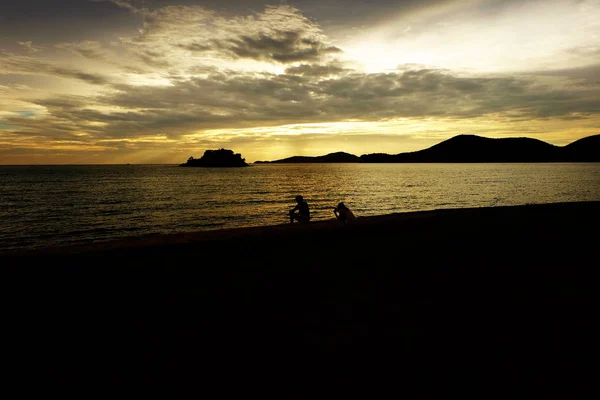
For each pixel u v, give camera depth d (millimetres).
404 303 5062
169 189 53188
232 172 135875
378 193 44406
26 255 7906
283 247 8789
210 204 34281
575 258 7531
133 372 3318
